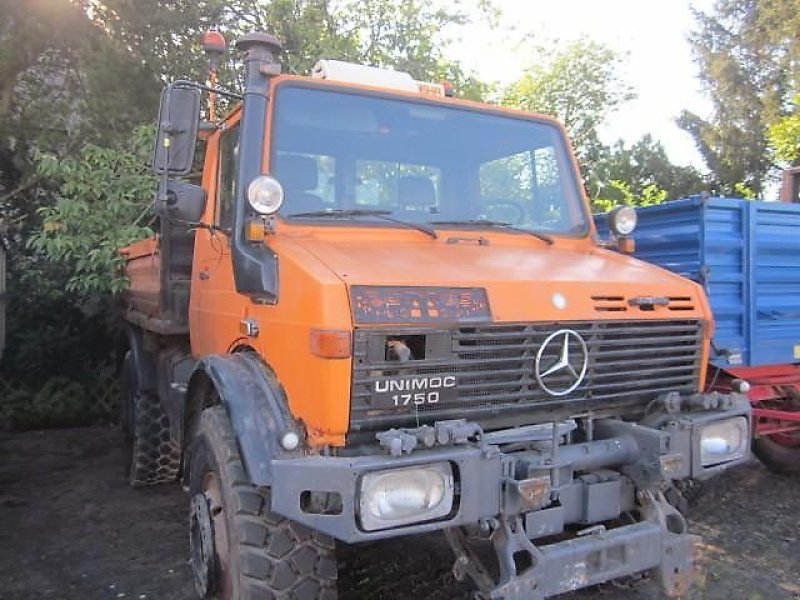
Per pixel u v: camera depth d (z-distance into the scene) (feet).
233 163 14.03
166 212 12.15
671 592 11.11
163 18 32.09
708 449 11.96
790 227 19.10
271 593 10.40
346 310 9.84
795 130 57.31
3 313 26.76
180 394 16.08
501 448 10.85
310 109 13.20
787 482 20.68
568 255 14.03
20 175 34.27
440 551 15.30
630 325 11.92
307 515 9.48
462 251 12.85
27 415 29.04
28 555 16.28
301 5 35.96
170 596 14.15
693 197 17.42
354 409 9.80
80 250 24.21
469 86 38.29
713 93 113.39
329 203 13.08
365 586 13.96
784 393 19.19
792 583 14.37
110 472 23.00
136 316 21.11
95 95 32.09
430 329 10.19
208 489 12.04
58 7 31.07
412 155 14.01
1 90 32.94
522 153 15.25
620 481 11.47
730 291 17.98
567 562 10.16
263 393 10.96
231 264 13.21
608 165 59.72
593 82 59.77
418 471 9.48
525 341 10.91
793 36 91.40
